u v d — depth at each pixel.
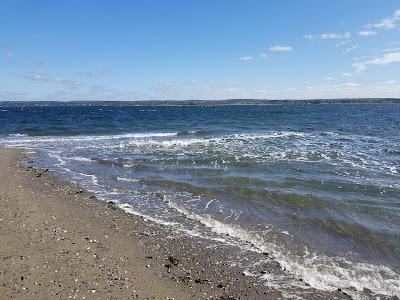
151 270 8.84
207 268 9.07
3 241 9.66
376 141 33.16
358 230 11.34
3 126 51.34
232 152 26.14
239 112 111.88
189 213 13.03
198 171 19.50
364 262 9.44
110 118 74.50
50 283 7.77
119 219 12.37
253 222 12.10
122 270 8.69
